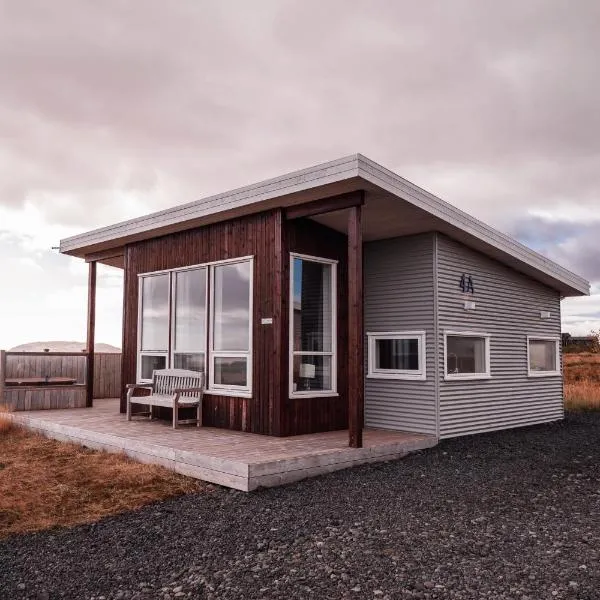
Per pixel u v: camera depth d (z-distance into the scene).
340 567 3.87
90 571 3.94
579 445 8.98
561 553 4.09
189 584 3.67
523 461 7.59
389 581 3.62
